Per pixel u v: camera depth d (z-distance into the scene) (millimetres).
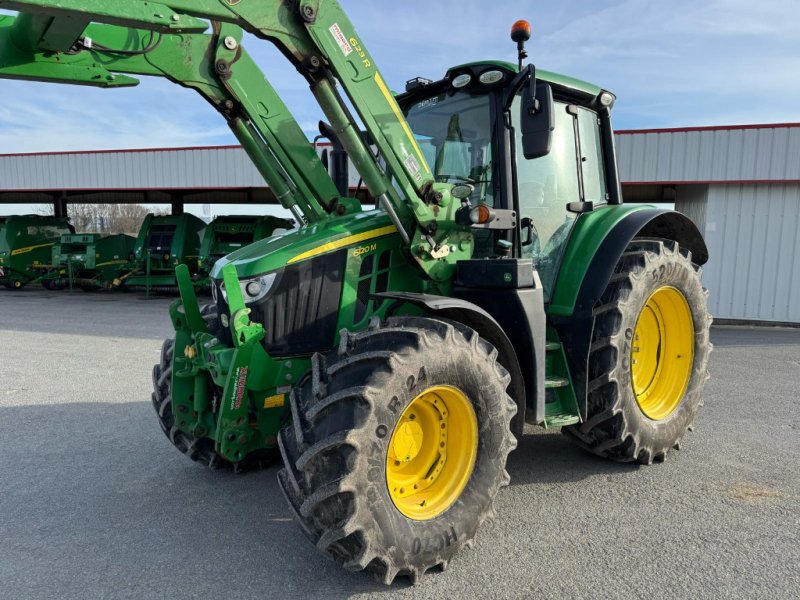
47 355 7672
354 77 2812
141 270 16984
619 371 3477
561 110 3766
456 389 2668
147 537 2957
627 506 3248
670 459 3955
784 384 6090
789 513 3139
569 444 4297
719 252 11891
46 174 17953
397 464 2666
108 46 2924
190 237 16828
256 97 3307
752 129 11320
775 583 2492
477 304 3246
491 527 3021
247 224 15531
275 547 2859
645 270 3641
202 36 3164
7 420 4906
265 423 3193
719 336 9773
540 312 3160
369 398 2357
